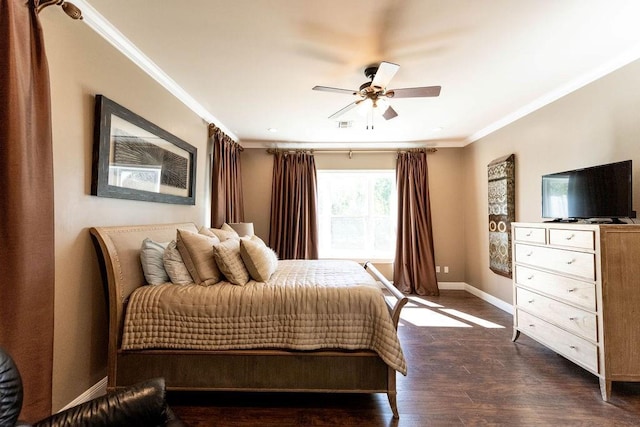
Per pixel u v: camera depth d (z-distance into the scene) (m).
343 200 5.41
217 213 3.94
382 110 2.90
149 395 1.22
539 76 2.77
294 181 5.17
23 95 1.39
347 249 5.38
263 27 2.06
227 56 2.43
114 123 2.10
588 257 2.14
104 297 2.06
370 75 2.60
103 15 1.92
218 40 2.21
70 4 1.67
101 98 1.96
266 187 5.27
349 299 1.96
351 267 2.98
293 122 4.13
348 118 3.97
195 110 3.46
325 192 5.43
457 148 5.25
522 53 2.38
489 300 4.45
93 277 1.96
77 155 1.83
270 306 1.96
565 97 3.04
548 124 3.27
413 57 2.44
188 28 2.07
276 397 2.12
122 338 1.91
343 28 2.06
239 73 2.72
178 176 3.04
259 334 1.94
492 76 2.77
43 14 1.61
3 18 1.33
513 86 2.99
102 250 1.90
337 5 1.84
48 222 1.50
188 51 2.36
